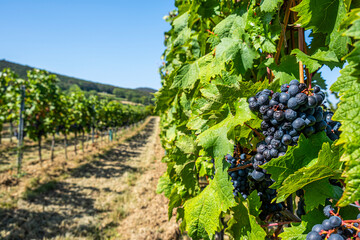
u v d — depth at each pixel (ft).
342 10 3.98
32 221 25.21
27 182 35.78
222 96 5.15
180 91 9.75
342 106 2.74
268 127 4.51
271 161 3.89
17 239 22.26
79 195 33.96
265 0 4.95
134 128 162.20
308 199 3.99
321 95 3.95
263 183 5.70
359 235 3.17
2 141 74.18
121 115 122.52
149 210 27.58
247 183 6.25
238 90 5.03
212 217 5.96
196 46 9.29
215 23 8.15
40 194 33.01
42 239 22.70
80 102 72.33
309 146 3.97
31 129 45.44
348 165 2.48
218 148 4.97
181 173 8.30
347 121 2.65
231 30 6.44
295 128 3.96
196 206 6.35
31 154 60.80
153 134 132.87
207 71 7.08
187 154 8.16
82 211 28.66
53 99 49.29
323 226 3.52
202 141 5.08
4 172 42.29
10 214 26.45
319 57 4.66
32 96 45.34
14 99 43.86
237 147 6.43
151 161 56.24
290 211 5.91
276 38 5.41
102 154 63.31
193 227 6.29
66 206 29.96
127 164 55.06
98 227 24.68
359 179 2.40
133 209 28.55
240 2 6.79
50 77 49.80
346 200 2.45
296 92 4.06
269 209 5.92
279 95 4.28
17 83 44.27
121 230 24.09
